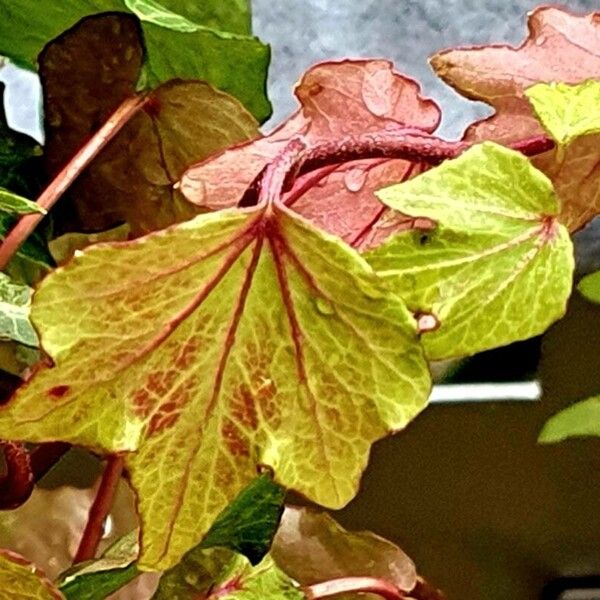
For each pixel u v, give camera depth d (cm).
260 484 22
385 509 43
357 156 21
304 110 24
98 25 26
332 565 26
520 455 42
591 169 23
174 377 19
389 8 46
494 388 42
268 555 22
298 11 46
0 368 25
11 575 20
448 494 43
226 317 19
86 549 25
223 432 20
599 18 25
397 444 43
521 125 24
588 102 20
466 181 20
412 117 24
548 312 20
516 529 42
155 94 26
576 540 42
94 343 19
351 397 19
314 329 19
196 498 20
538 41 24
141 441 19
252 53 26
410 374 19
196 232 18
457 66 24
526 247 20
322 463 20
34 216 24
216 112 26
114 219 28
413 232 20
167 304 19
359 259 19
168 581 23
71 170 25
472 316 20
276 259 19
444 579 42
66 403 19
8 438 19
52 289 18
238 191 23
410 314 19
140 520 20
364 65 24
